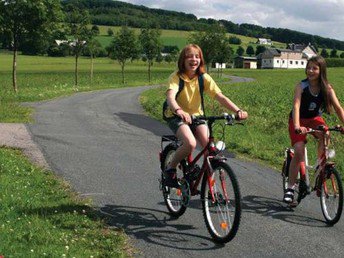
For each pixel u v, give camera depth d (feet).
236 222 16.02
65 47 162.40
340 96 109.91
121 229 17.75
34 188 22.38
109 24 576.20
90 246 15.70
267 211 21.21
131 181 25.31
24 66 315.99
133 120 54.39
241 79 262.06
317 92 20.58
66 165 28.35
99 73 267.39
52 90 111.14
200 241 17.08
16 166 26.43
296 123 20.08
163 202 21.72
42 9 103.55
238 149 36.91
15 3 102.27
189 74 18.25
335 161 33.35
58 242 15.53
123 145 36.52
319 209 21.89
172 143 19.62
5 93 93.91
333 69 396.98
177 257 15.57
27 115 53.01
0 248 14.30
